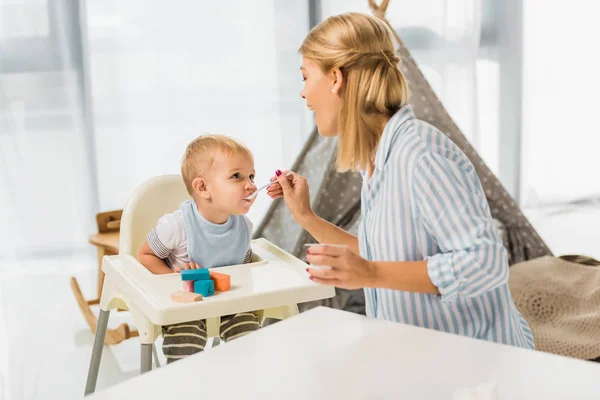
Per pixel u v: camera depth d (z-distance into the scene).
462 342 0.82
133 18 2.95
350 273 0.86
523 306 1.87
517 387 0.70
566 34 3.74
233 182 1.29
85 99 2.89
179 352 1.17
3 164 2.78
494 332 0.99
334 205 2.03
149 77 3.02
